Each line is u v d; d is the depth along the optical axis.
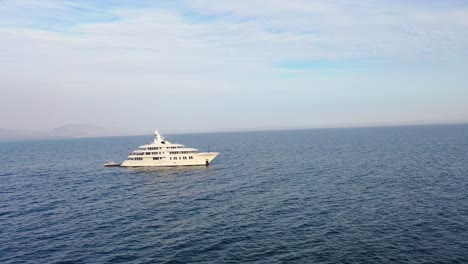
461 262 36.59
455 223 48.03
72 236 48.78
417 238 43.41
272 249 42.03
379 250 40.38
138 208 63.78
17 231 51.50
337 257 39.03
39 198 74.31
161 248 43.56
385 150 149.25
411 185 72.69
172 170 112.12
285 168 107.38
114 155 182.62
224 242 44.78
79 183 92.88
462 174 82.00
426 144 170.62
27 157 184.62
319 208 58.53
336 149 166.62
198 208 62.41
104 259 40.78
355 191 69.62
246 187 79.38
